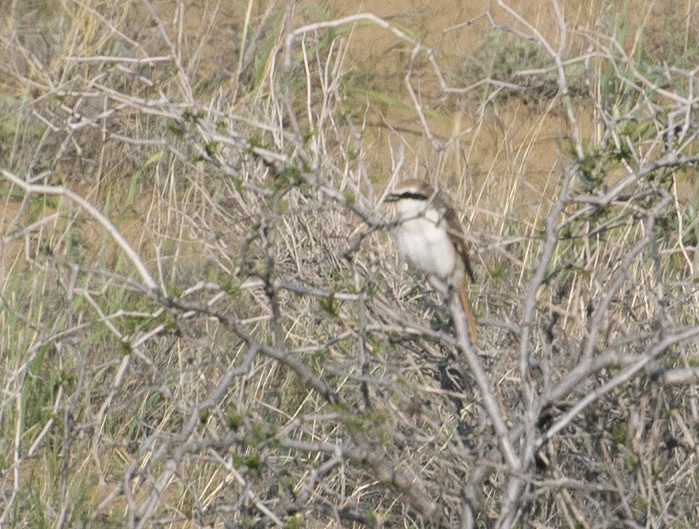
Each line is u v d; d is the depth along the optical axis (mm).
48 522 12031
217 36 20672
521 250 14539
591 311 12062
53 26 20031
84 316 15039
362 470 12555
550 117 20422
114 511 12508
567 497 10219
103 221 10195
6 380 13328
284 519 11078
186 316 11117
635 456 10164
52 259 12664
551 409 10445
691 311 13328
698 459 11320
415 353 11977
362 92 20094
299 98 18406
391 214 14195
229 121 13539
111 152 18672
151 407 14062
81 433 12711
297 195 13375
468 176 15977
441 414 12312
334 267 13375
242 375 10992
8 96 19188
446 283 12766
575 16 21641
